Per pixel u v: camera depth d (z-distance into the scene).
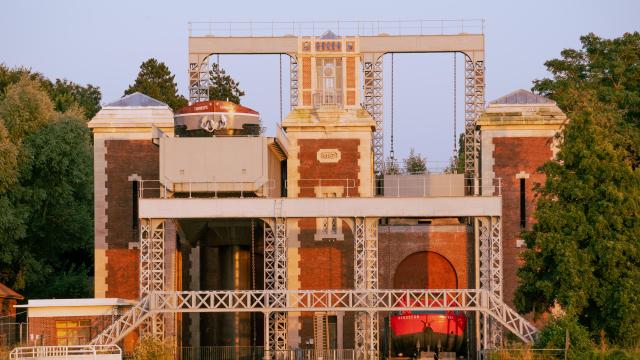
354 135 103.31
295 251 101.56
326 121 103.06
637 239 87.56
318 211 91.06
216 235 104.69
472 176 120.25
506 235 103.12
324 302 100.44
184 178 95.12
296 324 100.56
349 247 101.56
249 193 96.69
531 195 103.38
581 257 87.62
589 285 87.25
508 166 103.75
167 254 96.31
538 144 103.81
